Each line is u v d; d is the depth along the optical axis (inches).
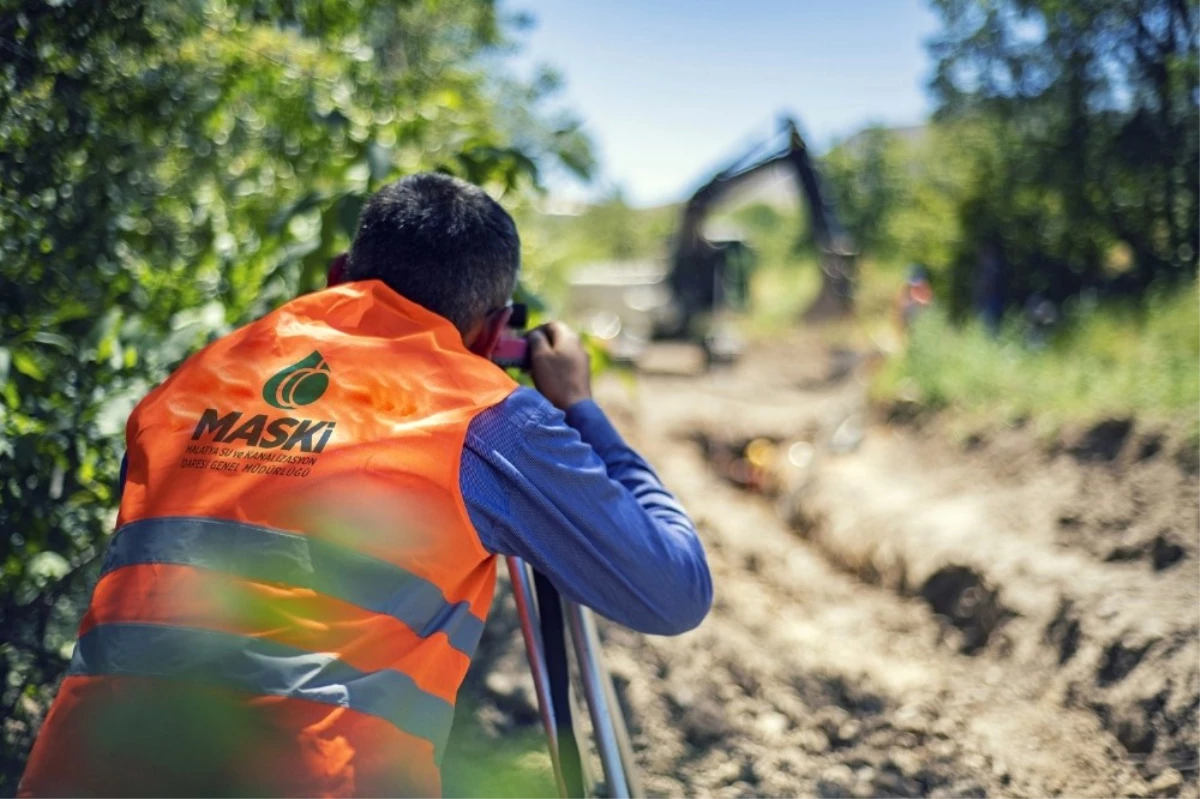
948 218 631.2
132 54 110.4
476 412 57.7
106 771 51.1
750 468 412.2
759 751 122.7
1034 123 510.3
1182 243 434.3
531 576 80.6
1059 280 553.0
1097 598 163.8
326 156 139.9
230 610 52.3
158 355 100.8
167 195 124.1
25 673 95.8
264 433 57.1
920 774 119.6
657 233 1713.8
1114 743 130.5
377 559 53.9
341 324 62.3
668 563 60.9
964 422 349.1
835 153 1353.3
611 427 69.4
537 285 223.0
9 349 92.0
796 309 1059.3
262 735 50.5
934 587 215.8
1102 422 273.4
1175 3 408.5
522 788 106.5
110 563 56.4
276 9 131.6
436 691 56.2
